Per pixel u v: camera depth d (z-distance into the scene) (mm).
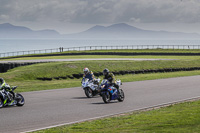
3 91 30594
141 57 136500
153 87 49000
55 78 71438
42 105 32312
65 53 160500
